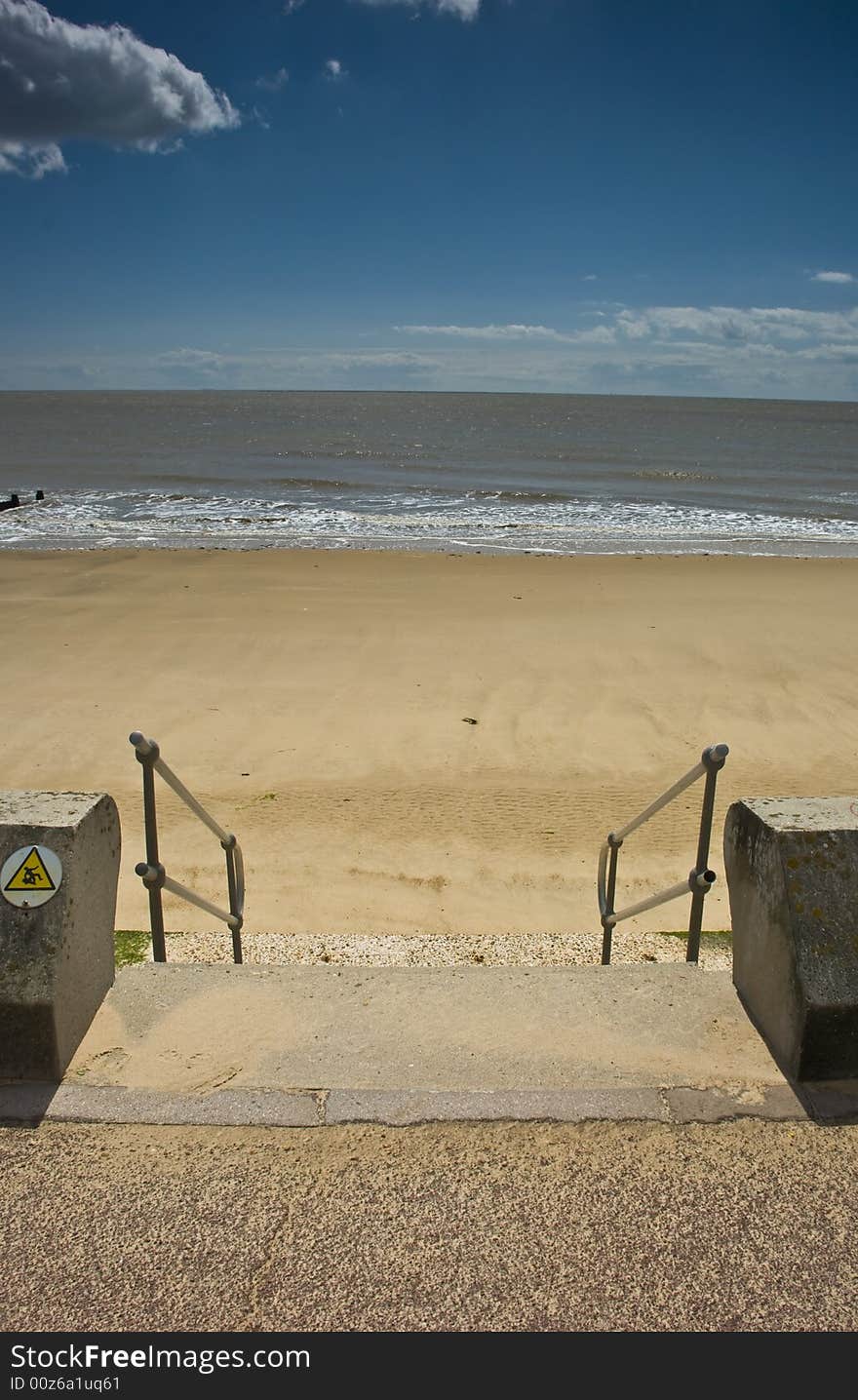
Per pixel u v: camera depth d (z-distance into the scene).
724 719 10.52
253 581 17.77
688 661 12.60
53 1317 1.92
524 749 9.70
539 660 12.61
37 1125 2.38
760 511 30.11
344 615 15.05
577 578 18.50
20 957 2.48
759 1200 2.20
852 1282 2.01
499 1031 2.75
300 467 41.88
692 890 3.28
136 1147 2.32
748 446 59.88
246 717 10.50
